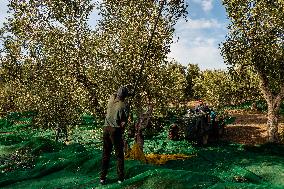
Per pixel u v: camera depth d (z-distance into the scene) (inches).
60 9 427.2
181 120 609.9
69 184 294.8
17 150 476.4
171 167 404.8
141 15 424.5
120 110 260.4
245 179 350.6
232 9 548.7
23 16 438.3
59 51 424.8
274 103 578.9
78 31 427.5
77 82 431.5
